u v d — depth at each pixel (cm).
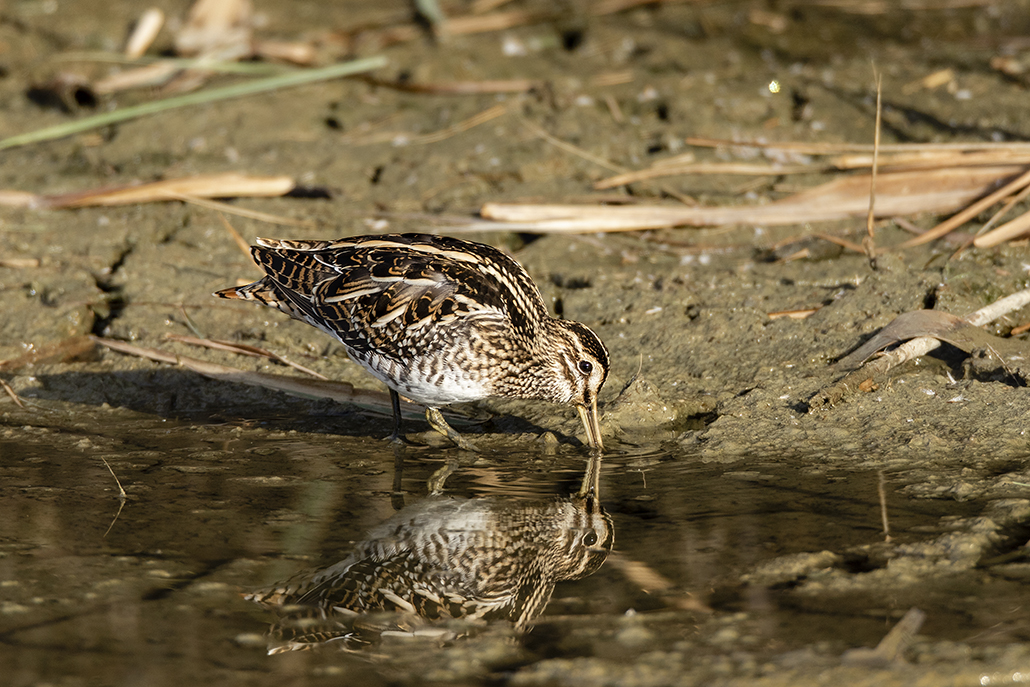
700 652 616
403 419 1026
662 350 1099
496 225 1317
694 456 910
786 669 595
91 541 761
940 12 2119
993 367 993
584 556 737
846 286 1181
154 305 1211
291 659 620
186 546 756
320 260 980
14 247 1327
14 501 827
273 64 1877
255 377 1066
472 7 2114
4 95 1802
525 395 959
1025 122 1512
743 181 1445
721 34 1986
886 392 984
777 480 848
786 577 695
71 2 2150
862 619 642
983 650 603
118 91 1795
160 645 632
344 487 866
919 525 756
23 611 666
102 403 1055
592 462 910
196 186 1429
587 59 1867
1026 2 2148
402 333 925
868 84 1681
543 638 638
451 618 666
